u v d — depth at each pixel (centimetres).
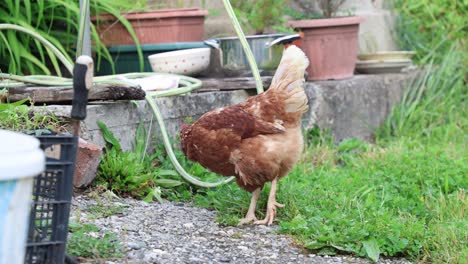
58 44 754
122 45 837
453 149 870
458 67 1093
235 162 545
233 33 954
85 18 644
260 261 473
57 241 368
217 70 872
